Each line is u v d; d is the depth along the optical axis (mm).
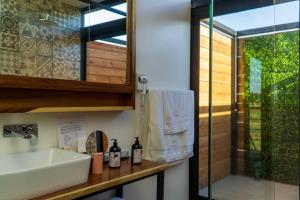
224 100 2285
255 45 2207
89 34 1633
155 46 2121
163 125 2016
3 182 963
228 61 2336
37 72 1392
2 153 1299
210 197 2047
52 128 1491
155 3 2123
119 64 1754
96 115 1708
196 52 2516
